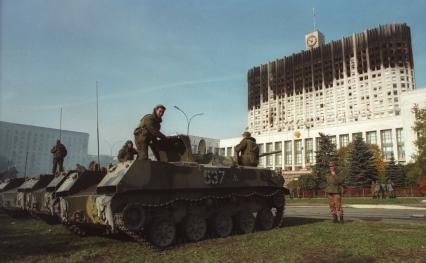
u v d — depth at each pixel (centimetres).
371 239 1108
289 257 872
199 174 1177
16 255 946
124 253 965
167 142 1260
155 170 1067
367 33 15475
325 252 939
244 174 1331
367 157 6681
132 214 1001
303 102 17175
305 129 11962
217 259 864
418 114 4047
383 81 14825
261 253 930
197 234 1166
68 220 1205
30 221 1738
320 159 7050
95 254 950
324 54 16725
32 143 10369
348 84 15788
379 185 4416
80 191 1220
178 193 1133
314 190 5603
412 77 14838
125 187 990
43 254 959
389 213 2208
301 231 1302
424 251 945
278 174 1484
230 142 13988
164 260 864
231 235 1262
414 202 3369
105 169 1324
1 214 2152
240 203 1333
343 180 1595
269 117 18400
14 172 4138
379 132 10256
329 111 16225
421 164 3962
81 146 11356
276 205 1458
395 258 866
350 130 10844
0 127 9875
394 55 14788
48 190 1477
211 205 1231
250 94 19500
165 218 1077
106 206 994
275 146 12812
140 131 1132
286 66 18038
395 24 14988
